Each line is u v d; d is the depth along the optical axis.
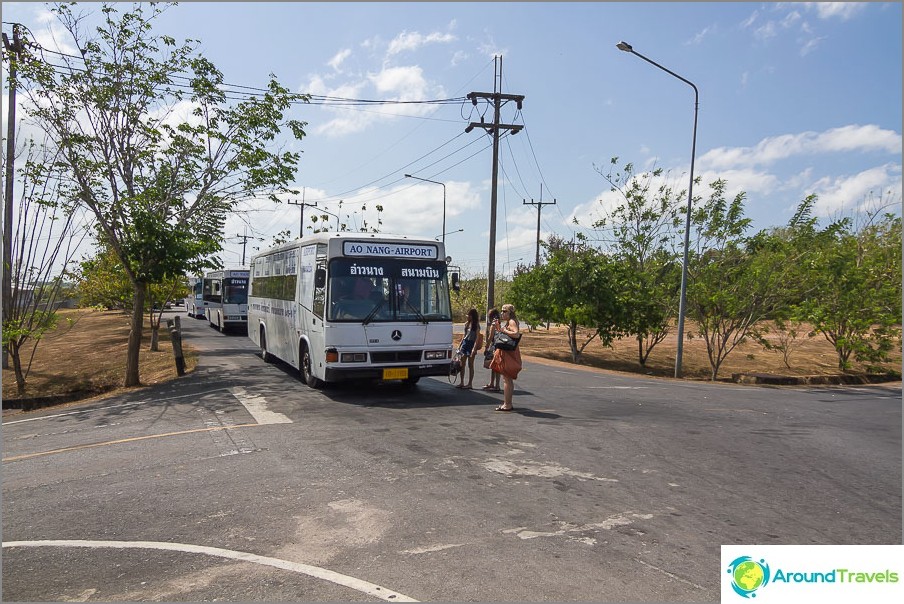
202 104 16.17
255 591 4.37
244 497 6.39
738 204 22.16
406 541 5.24
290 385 14.09
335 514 5.89
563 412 11.29
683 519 5.86
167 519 5.80
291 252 15.34
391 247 12.47
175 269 15.49
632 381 17.73
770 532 5.57
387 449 8.32
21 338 16.23
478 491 6.57
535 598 4.25
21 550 5.14
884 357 22.25
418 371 12.30
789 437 9.79
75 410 12.29
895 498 6.66
